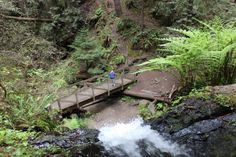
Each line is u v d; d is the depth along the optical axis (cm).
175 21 1605
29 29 1717
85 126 1115
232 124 796
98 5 1962
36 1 1884
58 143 700
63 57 1791
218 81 1100
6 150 588
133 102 1320
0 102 764
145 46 1641
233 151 725
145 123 938
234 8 1480
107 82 1410
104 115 1250
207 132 802
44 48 1488
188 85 1152
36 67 1350
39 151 617
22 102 782
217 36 1073
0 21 1472
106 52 1700
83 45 1584
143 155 767
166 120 881
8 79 957
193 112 850
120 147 804
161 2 1642
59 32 1861
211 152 743
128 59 1641
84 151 719
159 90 1359
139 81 1466
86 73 1595
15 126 707
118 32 1778
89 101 1273
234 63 1055
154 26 1706
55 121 841
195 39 1091
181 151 771
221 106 837
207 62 1090
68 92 1308
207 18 1464
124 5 1884
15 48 1346
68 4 1891
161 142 825
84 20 1900
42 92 924
